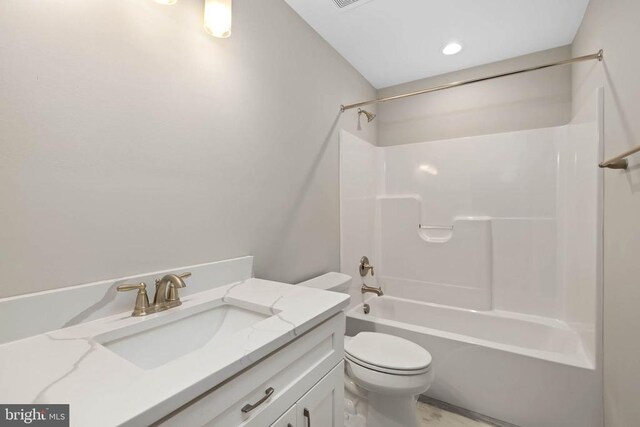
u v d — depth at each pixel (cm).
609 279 128
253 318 92
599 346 133
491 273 216
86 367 53
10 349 60
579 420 135
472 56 210
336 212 198
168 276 85
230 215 119
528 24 174
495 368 151
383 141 264
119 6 83
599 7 140
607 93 132
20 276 66
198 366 54
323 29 175
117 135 82
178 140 99
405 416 129
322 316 83
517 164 209
